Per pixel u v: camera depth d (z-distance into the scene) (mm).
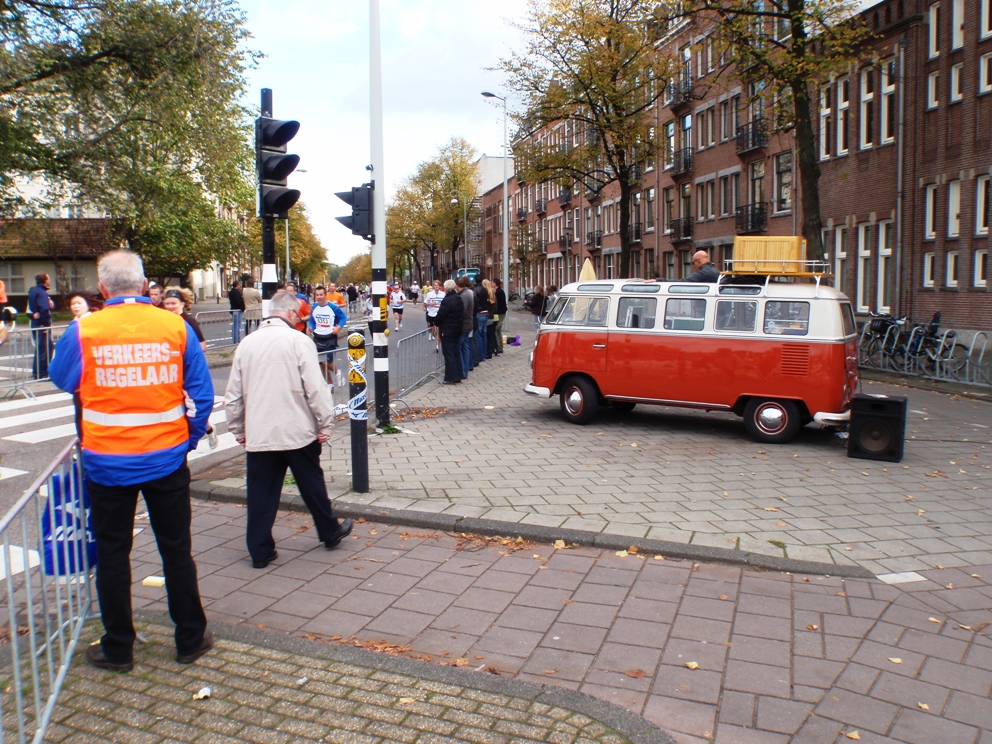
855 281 25234
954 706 3713
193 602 4012
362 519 6582
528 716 3523
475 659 4176
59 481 3961
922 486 7738
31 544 5734
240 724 3453
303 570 5449
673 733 3492
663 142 26938
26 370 14461
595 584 5199
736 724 3559
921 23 22234
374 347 10102
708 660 4160
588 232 53125
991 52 20000
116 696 3686
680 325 10367
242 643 4219
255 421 5410
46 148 19906
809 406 9609
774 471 8344
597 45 25125
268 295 6926
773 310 9844
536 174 27969
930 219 22375
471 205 74188
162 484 3896
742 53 18172
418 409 12555
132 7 19438
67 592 3990
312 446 5648
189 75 20656
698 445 9742
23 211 22375
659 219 40562
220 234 38156
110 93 20516
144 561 5648
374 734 3375
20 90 19594
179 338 3918
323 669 3947
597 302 10953
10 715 3393
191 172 24031
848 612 4766
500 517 6445
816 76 17859
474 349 18953
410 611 4773
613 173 28625
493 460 8727
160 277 40812
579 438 10125
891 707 3699
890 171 23594
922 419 11867
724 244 33719
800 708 3689
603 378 10852
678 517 6555
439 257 103812
